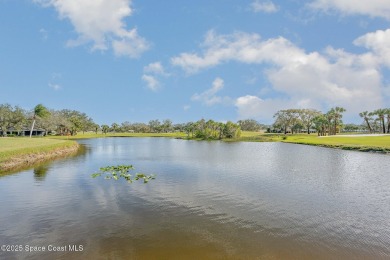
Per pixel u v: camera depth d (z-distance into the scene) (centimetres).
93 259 1340
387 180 3241
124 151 7262
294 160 5144
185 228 1728
